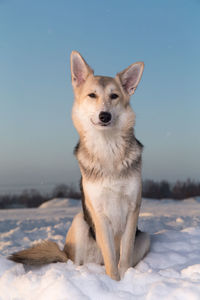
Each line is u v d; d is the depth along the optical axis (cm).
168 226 783
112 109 404
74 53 449
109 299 279
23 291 317
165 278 308
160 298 265
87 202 416
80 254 437
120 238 420
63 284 290
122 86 442
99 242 408
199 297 254
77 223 442
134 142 416
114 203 395
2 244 623
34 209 1820
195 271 332
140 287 302
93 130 404
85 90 430
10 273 362
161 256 439
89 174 398
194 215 1106
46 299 285
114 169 388
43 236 712
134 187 393
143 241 441
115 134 397
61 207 2017
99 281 305
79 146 438
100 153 394
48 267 414
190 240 511
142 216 1045
